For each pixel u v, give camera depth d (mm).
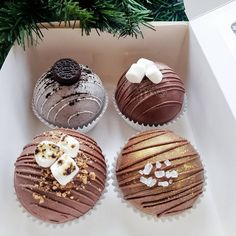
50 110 221
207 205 220
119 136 247
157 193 190
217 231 214
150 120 227
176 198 192
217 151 211
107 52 248
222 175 206
